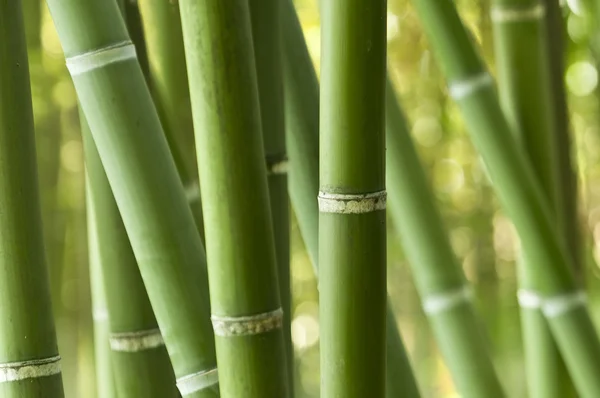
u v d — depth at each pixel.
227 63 1.61
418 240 2.00
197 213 1.85
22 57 1.65
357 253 1.63
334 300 1.64
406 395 1.85
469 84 1.96
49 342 1.68
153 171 1.67
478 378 2.01
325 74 1.63
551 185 2.08
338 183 1.63
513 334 4.02
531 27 2.06
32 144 1.66
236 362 1.64
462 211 4.09
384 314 1.65
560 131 2.18
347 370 1.64
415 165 1.98
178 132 1.92
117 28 1.66
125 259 1.78
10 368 1.67
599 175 3.77
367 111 1.62
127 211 1.68
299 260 4.37
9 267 1.66
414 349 4.35
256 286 1.64
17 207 1.66
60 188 3.88
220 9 1.60
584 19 2.54
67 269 3.96
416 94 3.94
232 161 1.62
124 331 1.78
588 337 2.02
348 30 1.61
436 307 2.01
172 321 1.69
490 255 4.06
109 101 1.66
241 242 1.63
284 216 1.83
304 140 1.85
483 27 3.12
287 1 1.87
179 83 1.92
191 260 1.69
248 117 1.62
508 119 2.09
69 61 1.66
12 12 1.64
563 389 2.11
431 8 1.95
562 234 2.17
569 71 3.33
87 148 1.78
